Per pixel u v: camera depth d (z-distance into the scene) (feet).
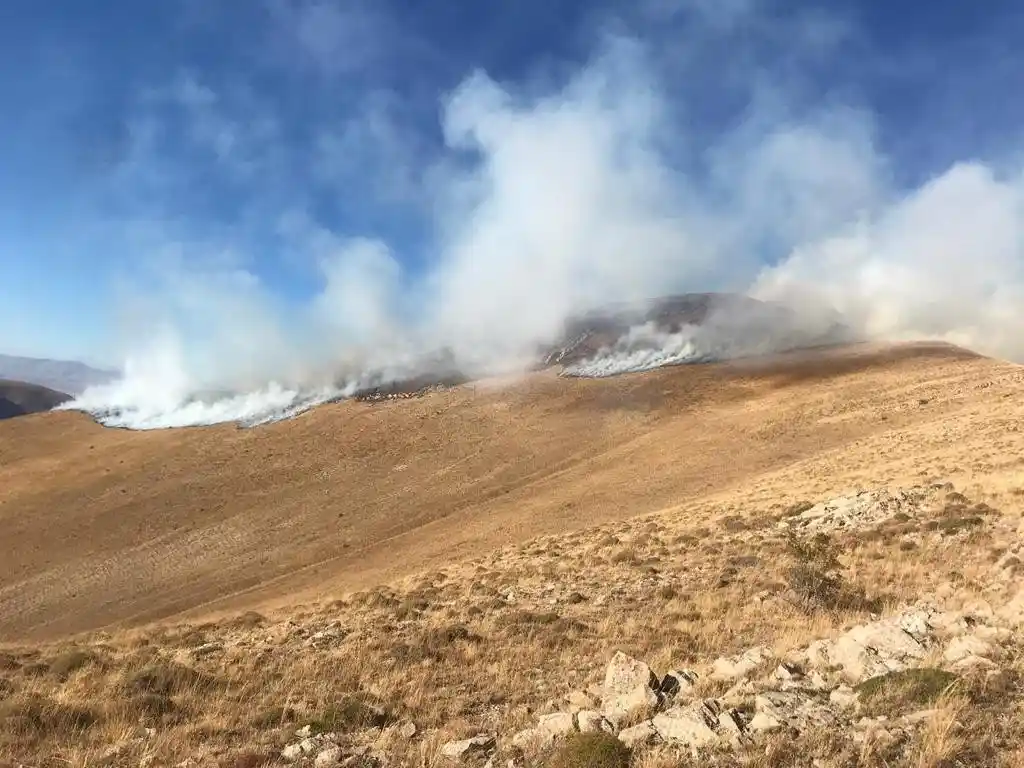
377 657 45.47
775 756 19.71
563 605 59.67
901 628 30.60
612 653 42.57
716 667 31.76
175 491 263.90
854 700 23.43
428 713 33.40
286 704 35.68
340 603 75.41
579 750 21.57
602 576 72.23
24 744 29.94
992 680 23.02
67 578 193.77
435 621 57.57
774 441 217.77
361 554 179.52
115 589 182.09
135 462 305.53
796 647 34.37
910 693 22.97
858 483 115.85
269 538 209.67
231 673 42.57
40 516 247.91
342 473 266.98
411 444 288.92
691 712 23.44
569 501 189.98
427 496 228.22
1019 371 255.70
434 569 112.88
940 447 139.54
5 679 43.78
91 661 47.29
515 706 33.76
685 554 79.36
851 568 59.62
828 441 203.62
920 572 55.16
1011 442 122.83
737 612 49.75
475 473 246.06
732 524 93.76
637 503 172.14
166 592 175.63
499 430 293.02
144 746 29.32
